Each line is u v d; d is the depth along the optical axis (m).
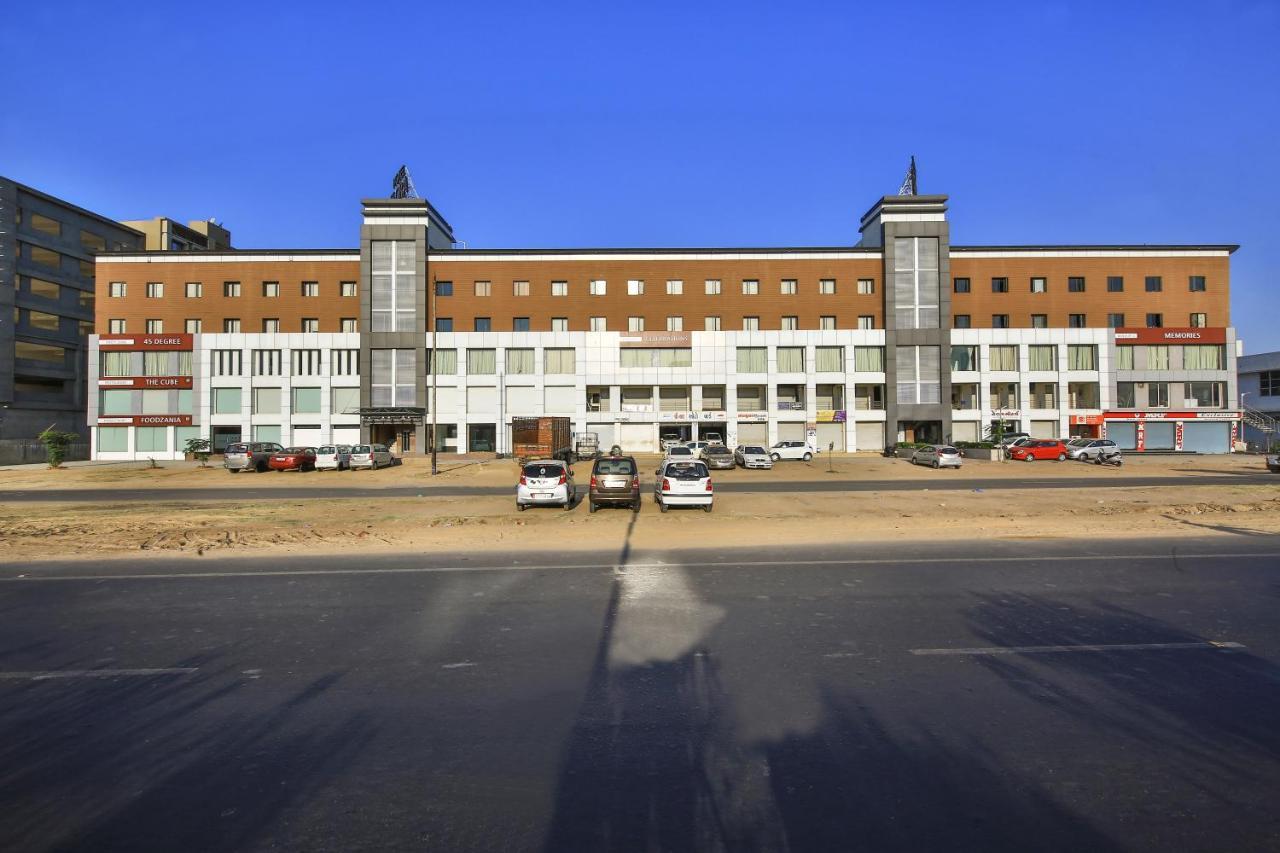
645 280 62.72
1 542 14.09
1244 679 5.78
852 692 5.52
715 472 40.72
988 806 3.77
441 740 4.66
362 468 43.06
